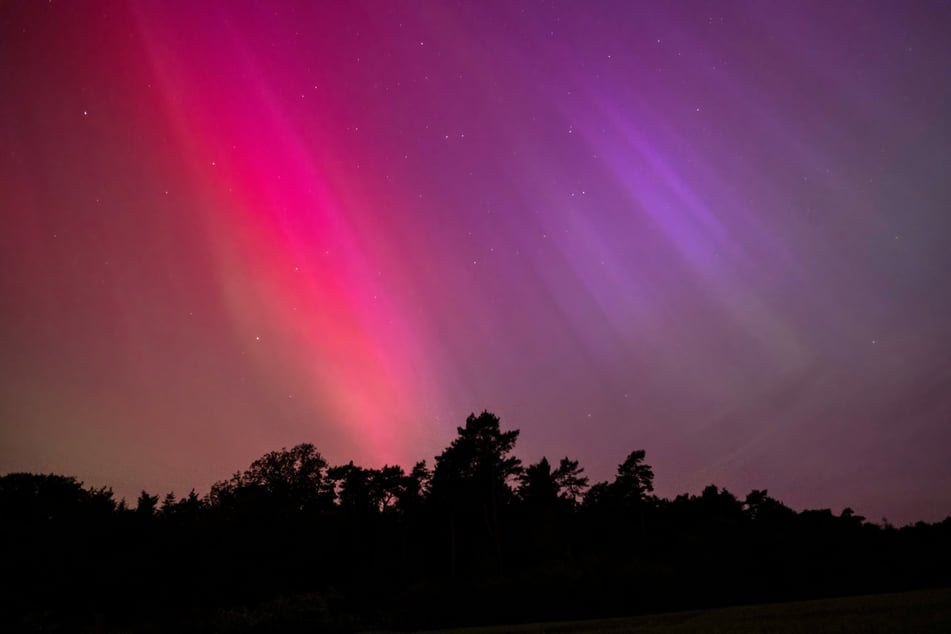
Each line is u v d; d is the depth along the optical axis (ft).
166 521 188.03
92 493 199.00
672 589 162.40
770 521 222.69
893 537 193.88
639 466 254.06
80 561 151.84
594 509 250.37
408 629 141.08
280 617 129.39
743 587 167.32
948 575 170.19
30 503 180.75
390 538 228.02
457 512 227.81
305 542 192.03
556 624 129.39
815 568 174.81
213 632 122.52
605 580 164.04
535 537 213.25
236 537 181.47
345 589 178.81
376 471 234.58
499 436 221.46
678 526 253.65
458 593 160.15
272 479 238.48
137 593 152.35
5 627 122.62
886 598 129.90
